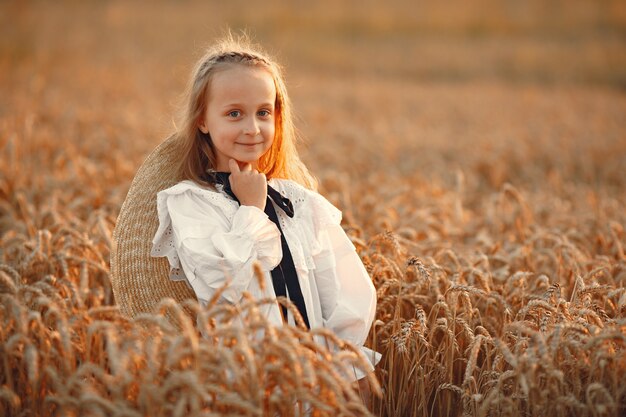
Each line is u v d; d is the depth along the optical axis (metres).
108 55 27.08
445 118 16.25
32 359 2.40
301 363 2.37
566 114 17.09
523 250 4.36
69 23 36.16
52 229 4.59
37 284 3.16
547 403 2.70
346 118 15.09
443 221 5.82
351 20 44.00
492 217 5.91
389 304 3.61
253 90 2.93
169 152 3.16
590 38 39.50
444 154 11.36
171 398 2.39
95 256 3.89
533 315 3.42
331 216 3.13
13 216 5.26
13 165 6.32
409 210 5.77
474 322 3.42
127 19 39.03
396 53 34.81
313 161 8.80
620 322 2.96
